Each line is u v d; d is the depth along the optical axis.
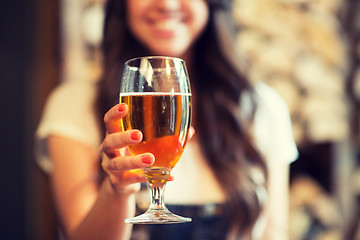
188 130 0.92
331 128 2.76
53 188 1.61
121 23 1.70
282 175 1.89
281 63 2.73
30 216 2.74
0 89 2.66
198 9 1.54
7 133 2.69
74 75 2.54
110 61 1.71
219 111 1.74
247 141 1.73
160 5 1.50
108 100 1.68
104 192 1.02
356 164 2.85
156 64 0.87
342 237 2.81
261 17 2.74
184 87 0.90
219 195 1.71
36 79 2.64
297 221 2.74
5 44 2.65
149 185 0.90
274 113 1.91
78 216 1.52
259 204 1.68
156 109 0.86
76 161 1.59
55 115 1.67
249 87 1.80
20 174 2.72
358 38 2.82
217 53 1.75
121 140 0.83
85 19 2.53
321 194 2.79
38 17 2.62
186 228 1.61
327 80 2.77
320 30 2.76
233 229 1.64
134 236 1.55
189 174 1.72
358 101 2.80
